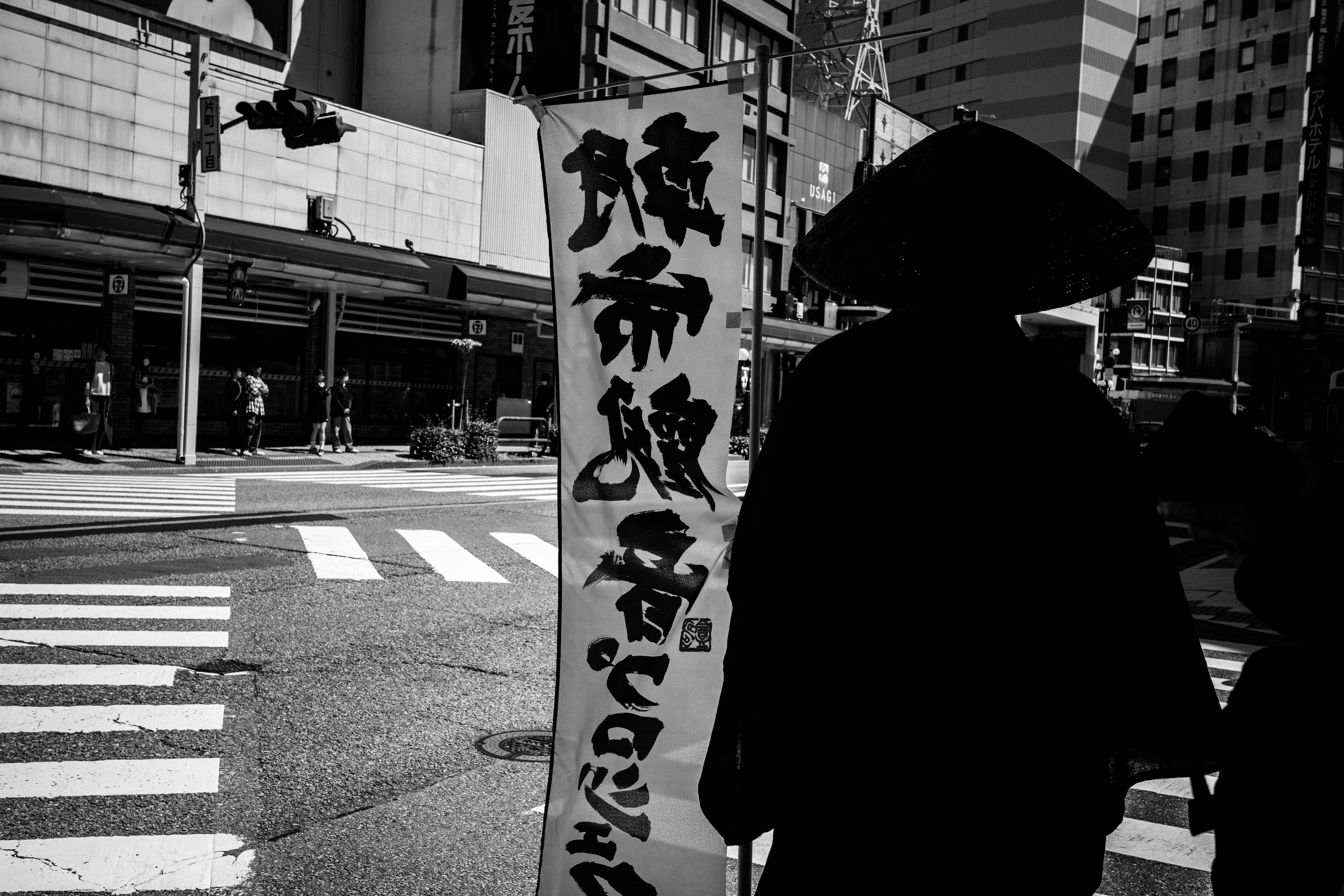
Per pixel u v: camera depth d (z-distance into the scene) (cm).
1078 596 151
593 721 283
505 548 1105
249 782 435
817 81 5006
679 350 285
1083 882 152
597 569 284
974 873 145
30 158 1956
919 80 7912
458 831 392
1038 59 7100
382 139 2623
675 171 285
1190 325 5172
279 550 1023
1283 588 161
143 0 2236
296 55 2922
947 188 165
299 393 2505
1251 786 166
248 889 340
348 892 340
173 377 2244
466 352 2711
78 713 516
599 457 286
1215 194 6981
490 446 2425
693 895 274
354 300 2589
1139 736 160
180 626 700
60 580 838
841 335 167
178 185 2205
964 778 146
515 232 3002
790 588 153
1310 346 4391
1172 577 157
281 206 2411
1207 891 367
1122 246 175
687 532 282
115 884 341
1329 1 2378
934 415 153
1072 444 156
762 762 155
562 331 288
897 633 148
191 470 1839
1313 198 4241
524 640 701
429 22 3031
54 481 1531
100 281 2056
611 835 279
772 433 164
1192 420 167
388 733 504
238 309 2325
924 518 150
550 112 291
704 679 279
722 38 3922
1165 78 7288
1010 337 164
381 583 880
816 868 150
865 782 148
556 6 3125
